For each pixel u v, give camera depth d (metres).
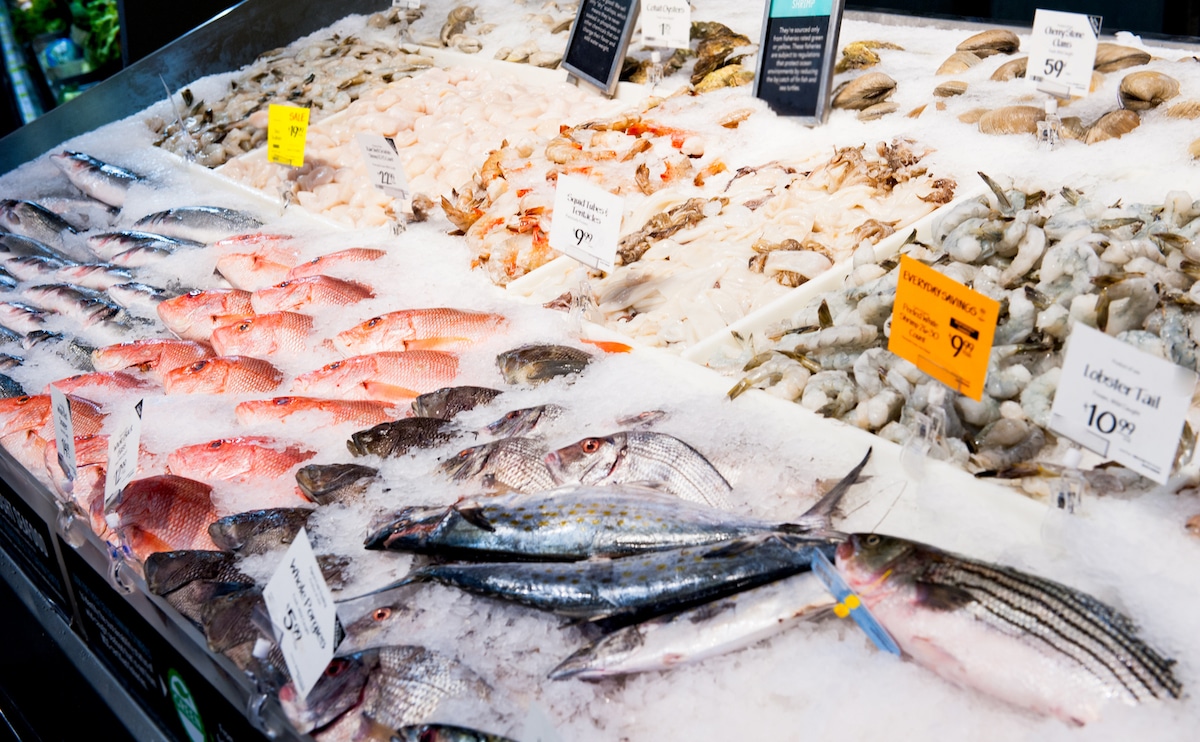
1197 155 2.57
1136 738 1.27
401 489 2.05
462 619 1.71
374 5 5.62
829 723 1.44
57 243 4.05
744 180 3.22
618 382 2.31
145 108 5.23
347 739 1.56
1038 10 2.97
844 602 1.47
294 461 2.25
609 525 1.72
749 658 1.54
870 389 2.06
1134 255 2.11
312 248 3.44
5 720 3.14
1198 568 1.52
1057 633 1.35
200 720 1.98
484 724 1.51
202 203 4.08
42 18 7.86
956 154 3.01
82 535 2.29
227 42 5.33
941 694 1.44
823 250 2.79
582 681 1.56
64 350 3.11
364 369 2.53
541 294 2.90
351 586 1.82
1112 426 1.53
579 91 4.26
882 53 3.78
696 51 4.20
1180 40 3.26
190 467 2.27
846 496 1.83
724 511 1.72
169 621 1.95
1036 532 1.68
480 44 4.96
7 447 2.66
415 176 3.93
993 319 1.61
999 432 1.87
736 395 2.14
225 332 2.86
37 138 4.96
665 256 2.97
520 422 2.15
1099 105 3.01
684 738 1.46
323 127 4.46
